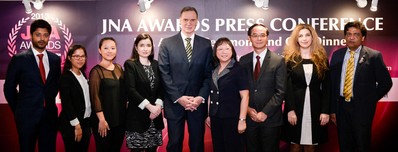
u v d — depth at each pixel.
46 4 4.68
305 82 3.80
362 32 3.80
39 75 3.74
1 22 4.66
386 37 4.75
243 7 4.73
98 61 4.70
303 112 3.81
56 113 3.92
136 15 4.71
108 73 3.71
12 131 4.73
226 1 4.72
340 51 3.95
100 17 4.69
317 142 3.85
